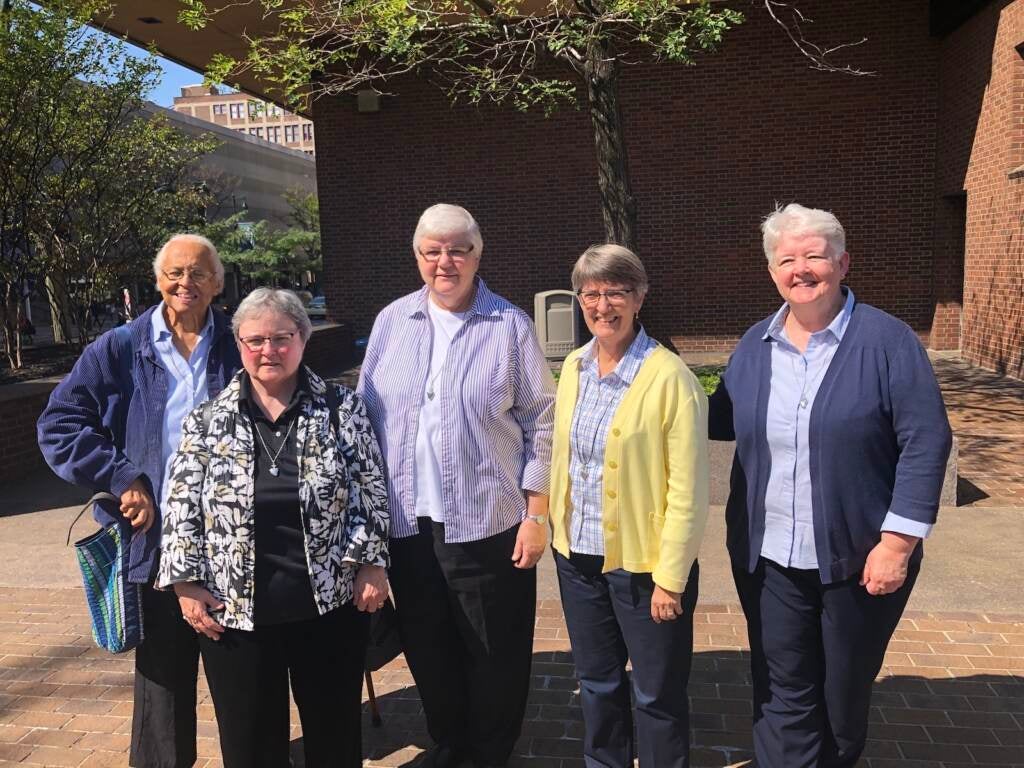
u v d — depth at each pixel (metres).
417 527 2.73
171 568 2.26
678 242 13.28
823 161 12.80
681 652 2.49
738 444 2.45
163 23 12.11
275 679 2.37
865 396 2.20
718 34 6.36
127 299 21.55
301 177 57.81
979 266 11.49
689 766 2.86
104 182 11.49
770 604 2.42
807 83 12.67
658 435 2.39
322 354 12.77
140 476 2.56
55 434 2.54
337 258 14.10
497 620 2.78
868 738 3.02
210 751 3.08
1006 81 10.38
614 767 2.66
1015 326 10.47
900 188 12.72
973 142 11.38
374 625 2.84
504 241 13.67
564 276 13.58
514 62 12.80
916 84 12.48
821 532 2.27
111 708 3.41
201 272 2.61
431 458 2.71
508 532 2.76
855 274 13.02
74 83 9.94
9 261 10.46
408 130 13.67
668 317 13.47
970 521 5.39
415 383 2.71
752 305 13.22
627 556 2.43
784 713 2.45
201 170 34.16
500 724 2.87
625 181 7.42
